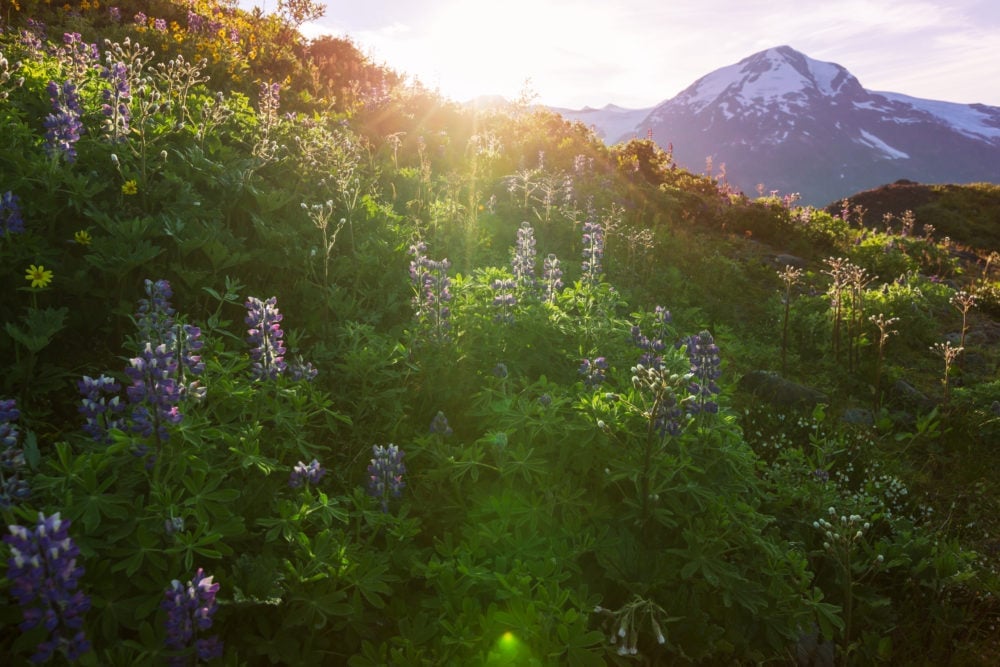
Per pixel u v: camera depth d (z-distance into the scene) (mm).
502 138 18469
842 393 9469
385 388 5328
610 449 4266
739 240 16984
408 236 8039
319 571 3271
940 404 8883
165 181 6266
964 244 29844
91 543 2877
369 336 5711
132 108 7152
